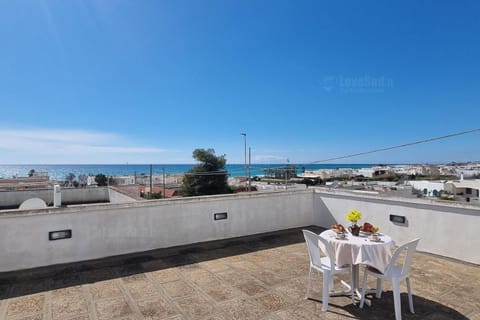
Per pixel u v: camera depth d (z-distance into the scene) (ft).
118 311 8.24
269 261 13.14
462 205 12.76
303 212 20.67
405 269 7.82
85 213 13.05
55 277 11.05
